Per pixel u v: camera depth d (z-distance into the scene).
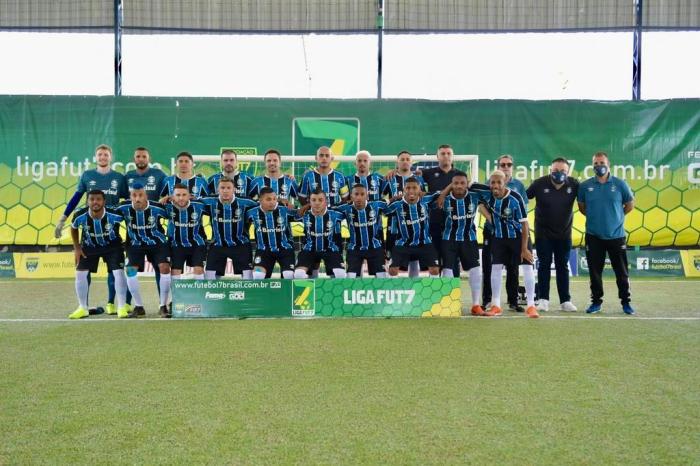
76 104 10.36
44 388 3.00
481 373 3.29
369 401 2.77
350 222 5.84
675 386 3.04
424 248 5.77
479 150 10.39
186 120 10.36
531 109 10.38
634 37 10.96
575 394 2.90
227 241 5.77
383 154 10.41
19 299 6.87
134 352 3.85
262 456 2.12
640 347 4.02
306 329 4.72
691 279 9.55
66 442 2.27
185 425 2.45
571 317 5.43
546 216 5.94
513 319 5.30
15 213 10.31
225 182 5.65
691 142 10.31
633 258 10.18
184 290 5.38
